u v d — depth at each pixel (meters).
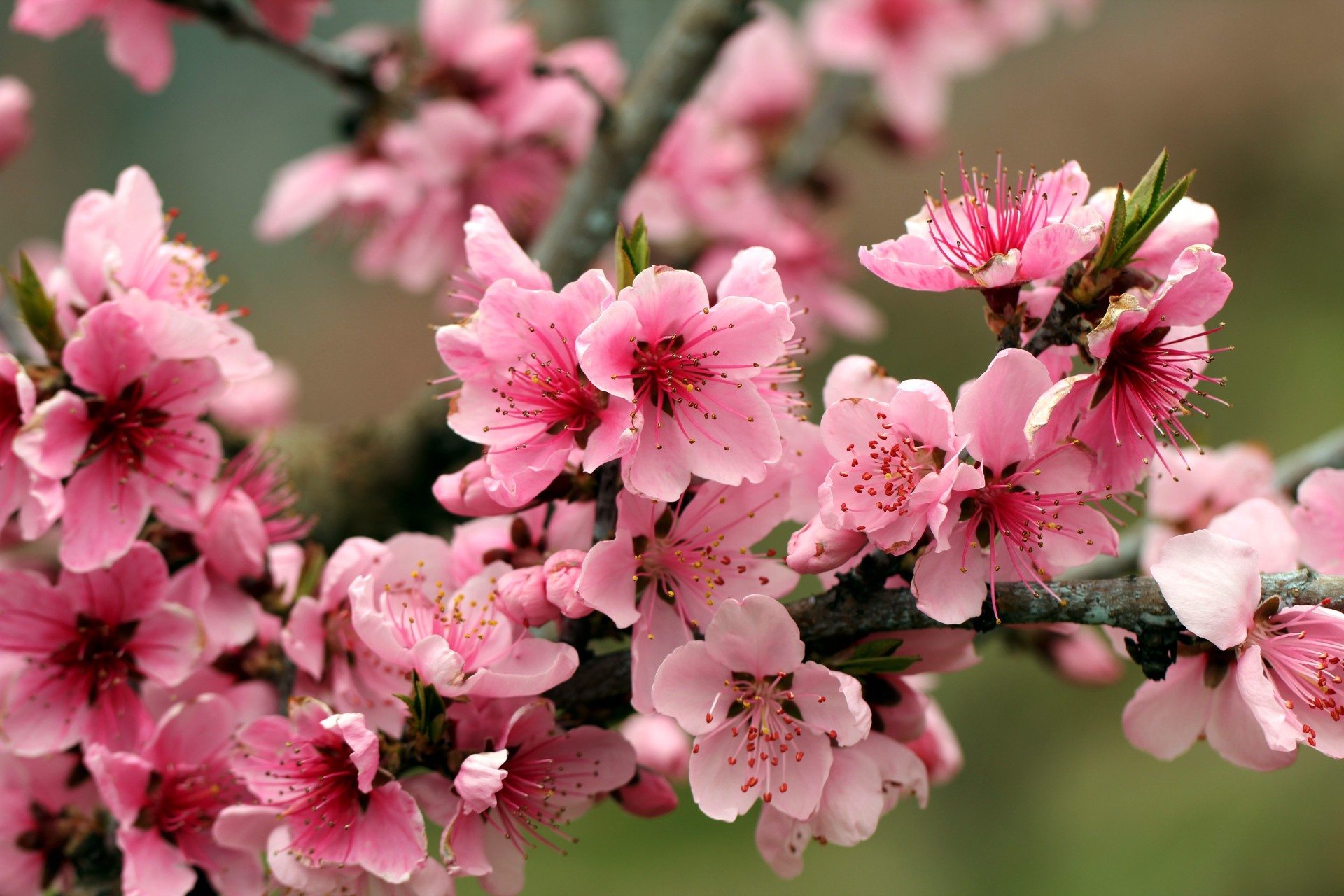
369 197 1.12
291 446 1.09
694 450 0.93
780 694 0.94
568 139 1.14
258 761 0.95
